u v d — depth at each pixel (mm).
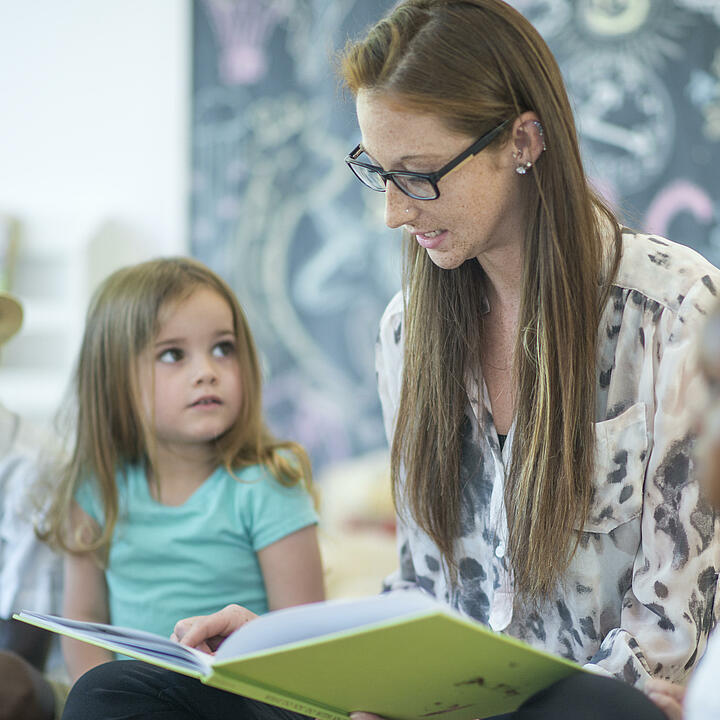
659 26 3598
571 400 1323
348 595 2686
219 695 1268
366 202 3977
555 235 1309
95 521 1838
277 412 4043
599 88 3645
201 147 4113
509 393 1443
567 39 3666
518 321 1362
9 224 4082
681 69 3594
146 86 4203
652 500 1302
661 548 1290
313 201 4031
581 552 1349
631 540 1340
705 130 3586
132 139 4219
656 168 3613
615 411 1348
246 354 1866
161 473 1822
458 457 1452
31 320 4008
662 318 1310
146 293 1807
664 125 3602
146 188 4211
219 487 1789
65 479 1856
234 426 1843
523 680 1082
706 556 1275
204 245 4109
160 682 1267
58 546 1837
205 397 1776
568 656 1396
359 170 1377
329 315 4020
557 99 1294
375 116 1268
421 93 1240
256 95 4066
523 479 1347
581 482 1328
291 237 4051
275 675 1087
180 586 1756
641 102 3615
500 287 1429
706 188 3588
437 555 1521
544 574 1338
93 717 1242
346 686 1105
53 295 4137
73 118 4250
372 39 1306
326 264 4020
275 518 1763
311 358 4031
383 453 3947
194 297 1802
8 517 1938
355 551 3006
